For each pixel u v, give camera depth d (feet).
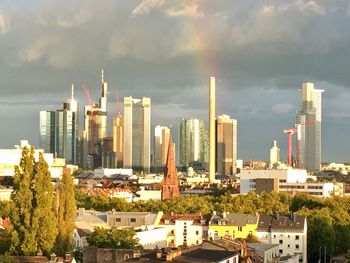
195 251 620.90
